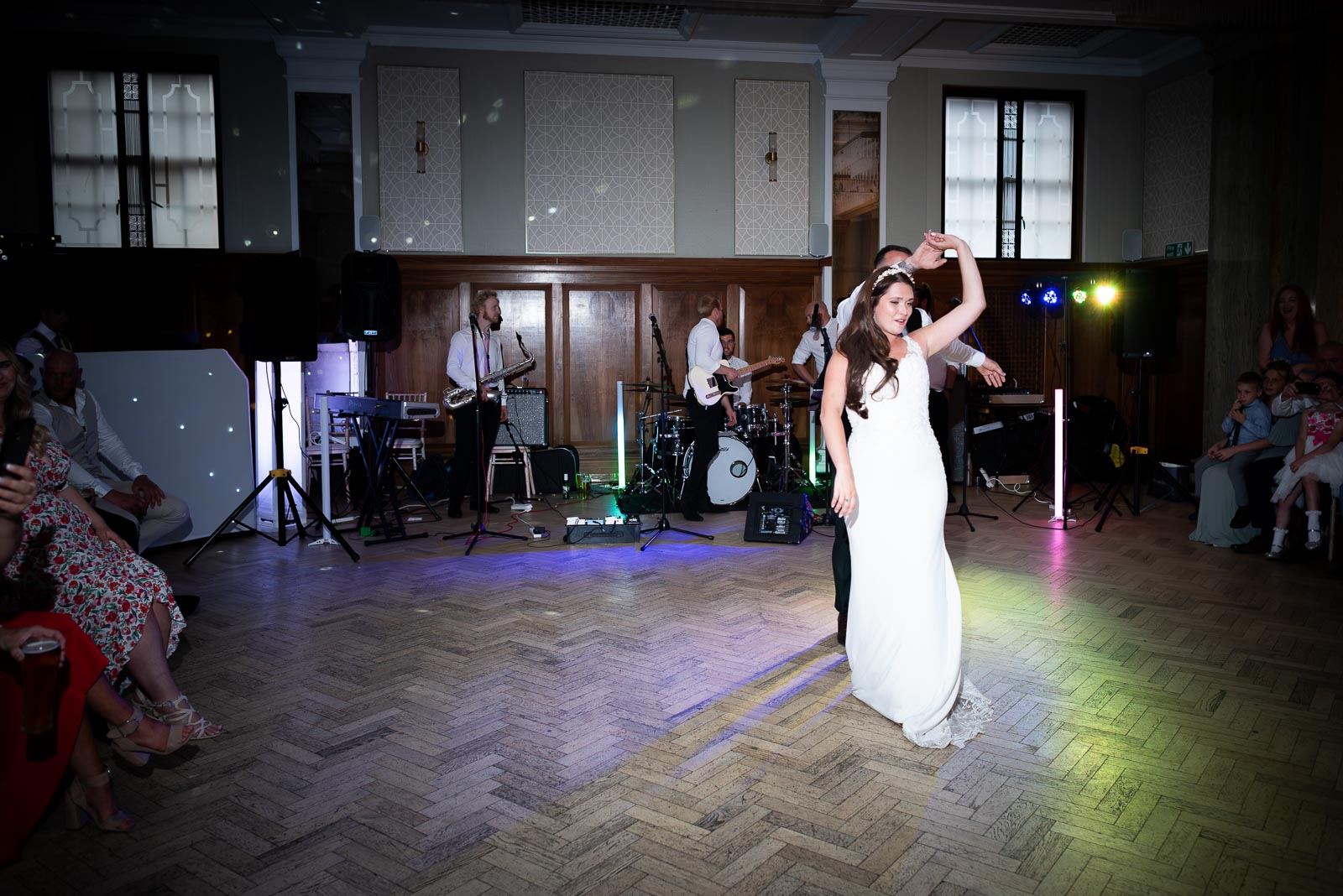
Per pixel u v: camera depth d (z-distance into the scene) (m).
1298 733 2.76
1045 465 7.95
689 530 6.01
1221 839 2.15
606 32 7.88
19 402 2.50
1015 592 4.44
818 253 8.29
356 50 7.57
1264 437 5.52
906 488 2.73
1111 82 8.88
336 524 6.29
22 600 2.41
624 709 2.98
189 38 7.48
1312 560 5.12
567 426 8.19
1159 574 4.82
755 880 1.99
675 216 8.23
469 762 2.59
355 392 7.68
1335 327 6.54
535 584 4.67
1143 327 7.69
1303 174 6.58
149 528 4.41
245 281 5.70
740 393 7.45
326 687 3.20
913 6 6.73
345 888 1.97
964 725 2.79
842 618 3.60
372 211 7.82
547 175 8.03
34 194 7.48
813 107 8.36
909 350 2.76
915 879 1.99
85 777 2.20
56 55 7.38
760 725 2.84
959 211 8.85
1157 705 3.00
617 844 2.14
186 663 3.46
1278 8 6.46
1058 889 1.95
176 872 2.04
